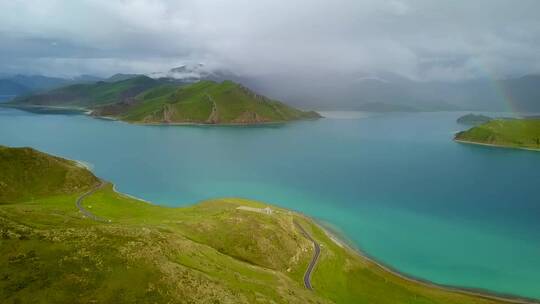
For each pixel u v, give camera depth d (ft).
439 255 412.77
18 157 548.31
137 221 382.22
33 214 305.32
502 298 324.80
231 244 341.62
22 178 524.11
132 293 184.75
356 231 481.46
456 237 468.34
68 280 184.03
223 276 242.37
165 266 213.66
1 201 472.85
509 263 396.57
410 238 461.37
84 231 237.86
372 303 300.81
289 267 334.24
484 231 490.90
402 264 388.37
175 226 353.51
